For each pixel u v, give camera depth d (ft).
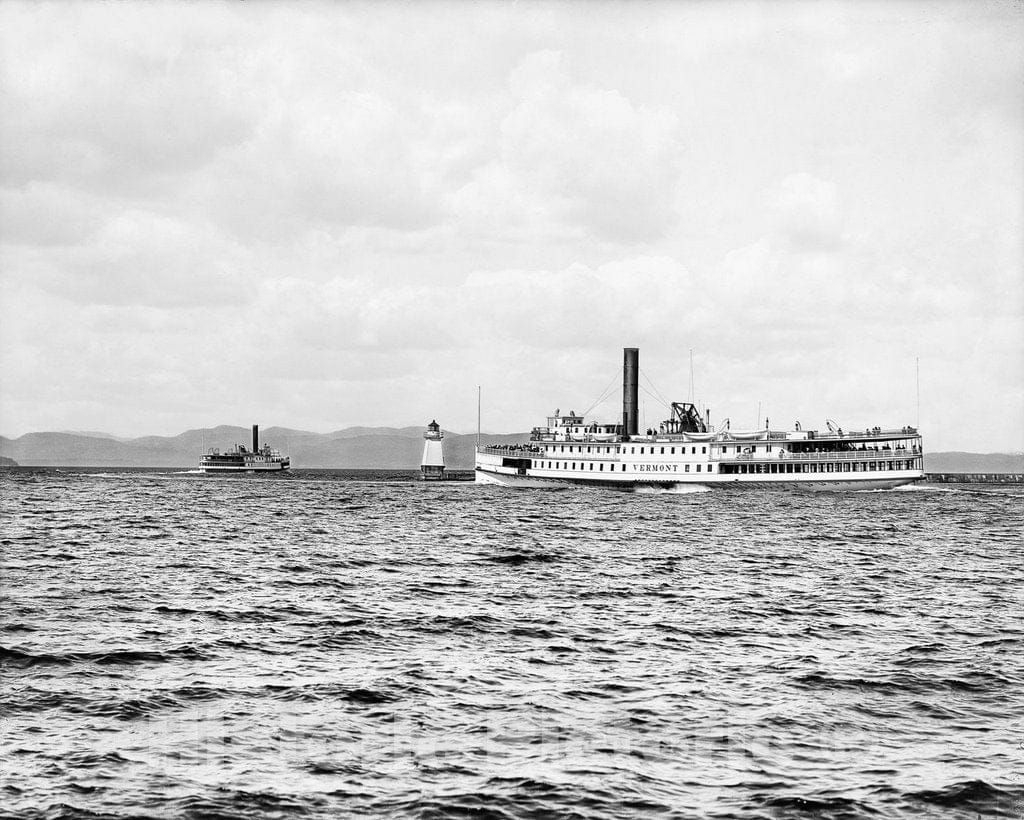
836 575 232.53
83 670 127.44
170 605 175.83
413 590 197.88
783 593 201.36
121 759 95.25
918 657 141.18
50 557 245.65
